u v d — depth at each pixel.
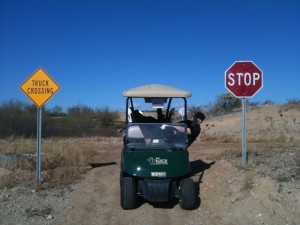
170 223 7.72
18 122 31.06
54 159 13.03
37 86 10.48
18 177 11.02
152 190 8.24
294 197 7.57
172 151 8.94
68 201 9.07
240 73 10.22
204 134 27.03
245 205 8.04
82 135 32.50
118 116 38.47
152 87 9.79
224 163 11.21
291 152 10.96
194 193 8.27
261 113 31.89
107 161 14.39
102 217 8.08
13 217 8.02
